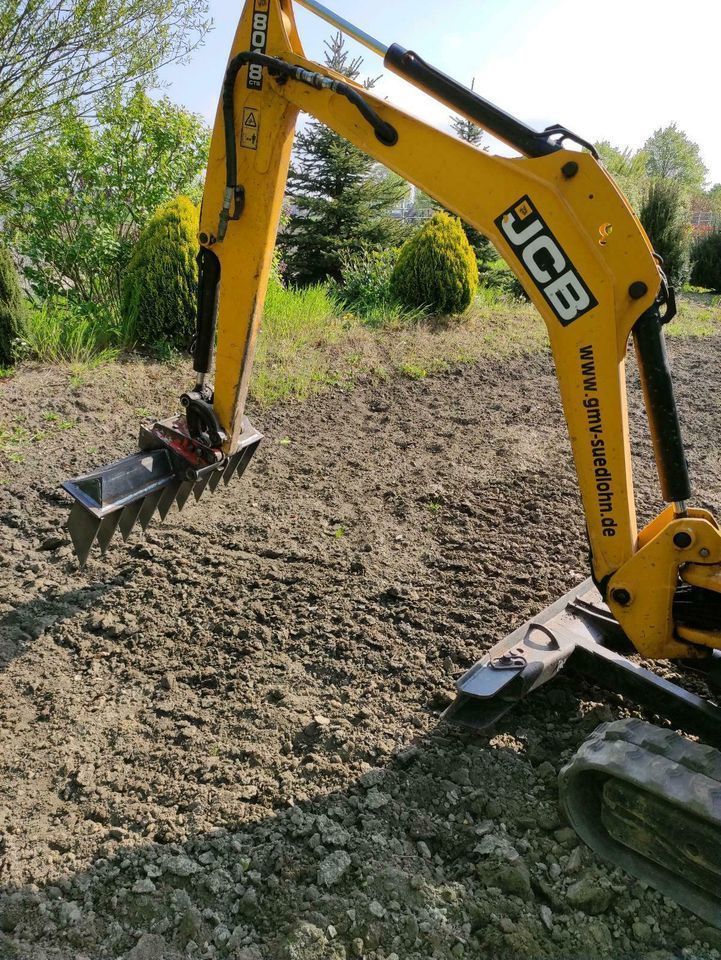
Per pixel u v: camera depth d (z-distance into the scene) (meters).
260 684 3.30
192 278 7.41
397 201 12.93
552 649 3.04
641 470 5.84
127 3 8.55
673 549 2.46
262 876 2.38
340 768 2.84
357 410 6.89
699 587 2.63
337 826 2.56
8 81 8.29
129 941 2.19
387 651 3.55
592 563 2.65
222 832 2.53
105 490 3.26
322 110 2.64
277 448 5.93
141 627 3.65
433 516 4.95
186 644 3.55
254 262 3.00
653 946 2.24
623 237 2.28
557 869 2.45
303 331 8.68
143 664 3.40
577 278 2.35
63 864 2.41
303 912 2.27
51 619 3.67
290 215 12.79
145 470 3.39
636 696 2.92
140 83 8.91
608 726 2.45
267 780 2.78
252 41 2.71
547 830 2.60
